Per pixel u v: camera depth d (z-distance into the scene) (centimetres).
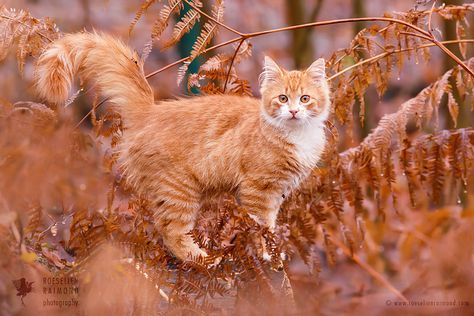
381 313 331
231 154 577
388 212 831
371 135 611
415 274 653
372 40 630
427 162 605
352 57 686
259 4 1595
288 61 1416
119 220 505
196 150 571
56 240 548
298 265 702
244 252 462
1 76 611
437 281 340
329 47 1519
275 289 466
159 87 1184
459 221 743
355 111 1048
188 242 571
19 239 387
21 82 624
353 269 768
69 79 563
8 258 363
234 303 475
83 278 406
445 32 910
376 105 1311
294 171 596
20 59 587
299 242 581
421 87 1379
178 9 587
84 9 1253
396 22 602
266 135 587
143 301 427
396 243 835
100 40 584
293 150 591
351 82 638
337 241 776
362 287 702
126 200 625
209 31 596
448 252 343
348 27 1594
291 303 469
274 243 487
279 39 1508
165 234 574
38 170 343
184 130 573
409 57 626
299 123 593
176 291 457
